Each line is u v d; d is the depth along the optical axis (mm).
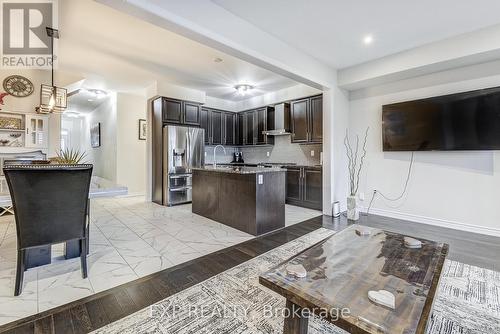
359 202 4391
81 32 2936
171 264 2311
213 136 6234
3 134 4062
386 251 1531
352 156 4453
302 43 3227
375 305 987
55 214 1848
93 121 7902
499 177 3057
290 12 2562
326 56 3623
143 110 6332
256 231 3137
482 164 3174
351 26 2832
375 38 3094
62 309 1636
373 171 4203
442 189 3496
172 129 4969
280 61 3135
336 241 1700
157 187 5262
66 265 2271
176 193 5027
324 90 4117
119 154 5910
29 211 1757
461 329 1439
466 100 3186
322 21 2729
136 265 2283
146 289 1883
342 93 4312
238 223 3387
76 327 1465
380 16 2627
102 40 3131
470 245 2758
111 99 6133
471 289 1860
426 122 3527
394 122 3854
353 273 1251
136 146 6219
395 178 3955
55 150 4547
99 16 2600
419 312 943
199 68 4172
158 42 3188
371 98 4199
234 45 2592
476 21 2688
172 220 3840
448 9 2484
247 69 4211
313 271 1271
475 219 3232
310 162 5227
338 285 1139
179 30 2238
